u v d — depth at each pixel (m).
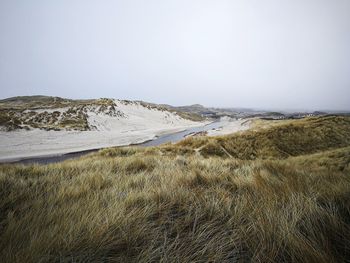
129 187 2.95
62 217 1.67
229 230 1.53
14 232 1.39
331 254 1.20
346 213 1.72
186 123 88.69
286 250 1.28
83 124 46.78
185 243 1.42
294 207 1.76
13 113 45.09
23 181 3.08
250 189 2.62
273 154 15.28
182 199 2.21
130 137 42.03
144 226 1.60
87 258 1.25
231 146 15.35
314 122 22.31
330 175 3.30
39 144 29.67
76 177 3.60
